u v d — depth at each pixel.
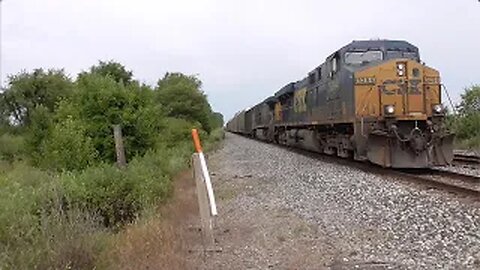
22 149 25.50
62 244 6.38
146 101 17.92
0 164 22.38
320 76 26.38
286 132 39.25
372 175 17.12
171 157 20.92
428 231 8.41
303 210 11.09
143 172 12.52
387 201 11.53
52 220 7.05
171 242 7.88
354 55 21.58
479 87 38.66
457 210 9.99
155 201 10.68
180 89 51.06
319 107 26.50
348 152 22.38
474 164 20.36
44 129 19.09
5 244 6.43
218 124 82.88
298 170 20.05
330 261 7.00
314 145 28.70
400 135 18.41
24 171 15.62
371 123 19.08
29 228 6.80
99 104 16.25
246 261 7.30
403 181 15.22
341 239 8.26
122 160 13.45
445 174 16.75
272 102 48.41
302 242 8.21
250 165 24.28
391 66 19.27
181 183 15.84
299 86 33.97
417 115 18.38
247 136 79.88
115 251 7.09
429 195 12.17
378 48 21.55
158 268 6.66
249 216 10.91
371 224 9.25
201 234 8.96
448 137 18.19
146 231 8.11
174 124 36.66
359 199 12.02
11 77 46.69
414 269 6.38
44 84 45.78
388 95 19.12
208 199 8.26
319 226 9.33
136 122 16.83
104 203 9.49
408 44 22.09
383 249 7.48
